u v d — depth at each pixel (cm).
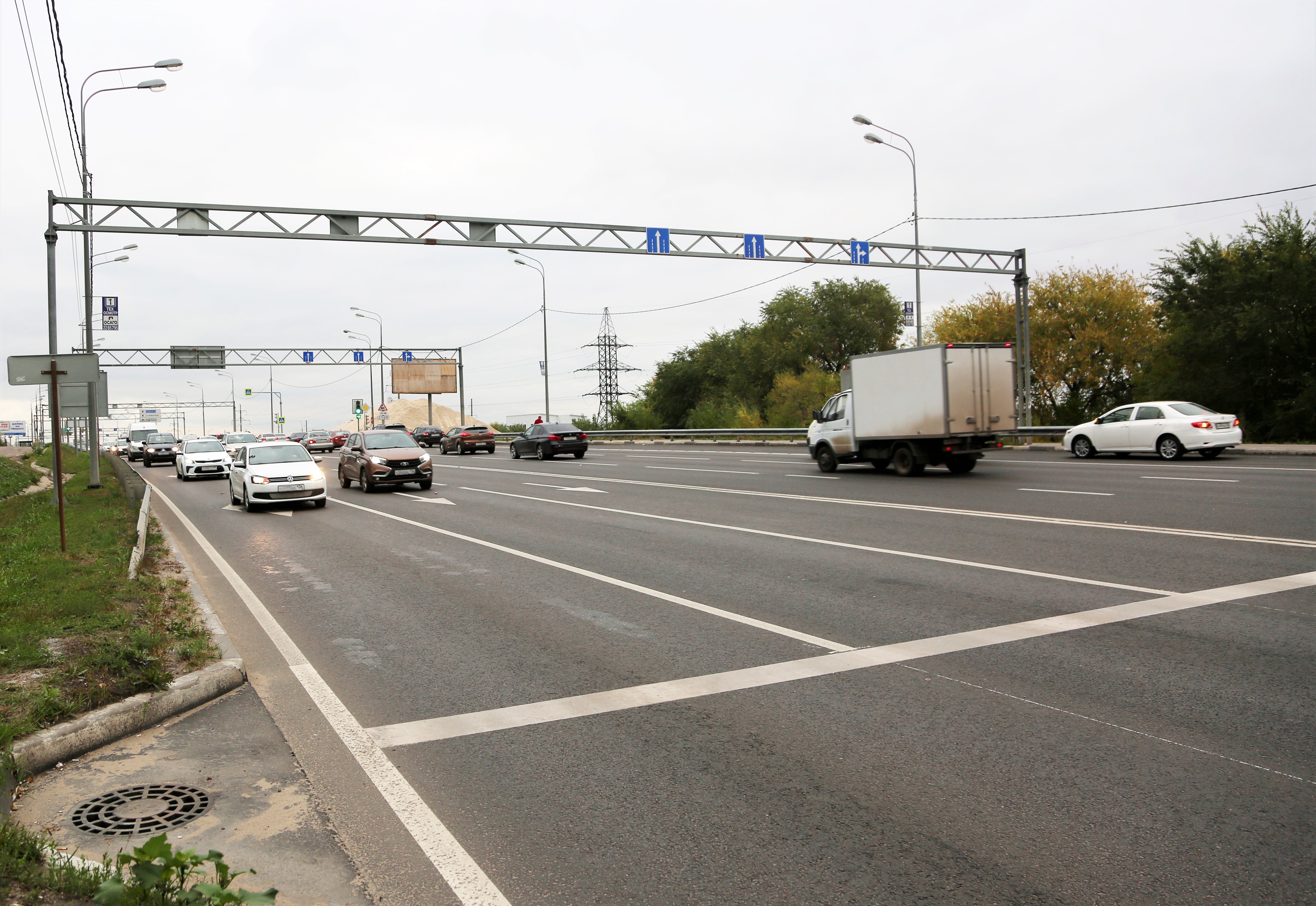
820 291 6150
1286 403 2755
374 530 1418
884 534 1145
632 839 345
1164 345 3328
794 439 4169
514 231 2589
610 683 550
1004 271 3156
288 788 404
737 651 614
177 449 4509
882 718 470
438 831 357
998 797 371
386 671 596
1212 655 563
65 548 1066
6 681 521
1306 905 287
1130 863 316
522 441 3756
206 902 274
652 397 7488
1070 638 614
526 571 970
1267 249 2881
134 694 509
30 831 360
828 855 328
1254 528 1061
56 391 1077
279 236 2322
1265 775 386
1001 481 1823
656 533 1241
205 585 966
